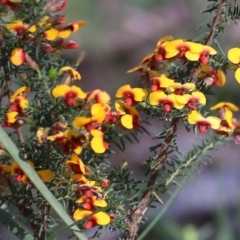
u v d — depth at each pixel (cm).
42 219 52
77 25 50
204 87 52
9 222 52
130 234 52
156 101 50
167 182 52
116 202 50
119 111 51
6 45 50
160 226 61
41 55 50
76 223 50
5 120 50
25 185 52
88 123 49
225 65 51
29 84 50
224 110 52
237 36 90
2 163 52
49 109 49
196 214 90
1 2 50
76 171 50
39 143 49
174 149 52
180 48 51
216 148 54
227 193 86
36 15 49
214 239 83
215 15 52
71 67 51
